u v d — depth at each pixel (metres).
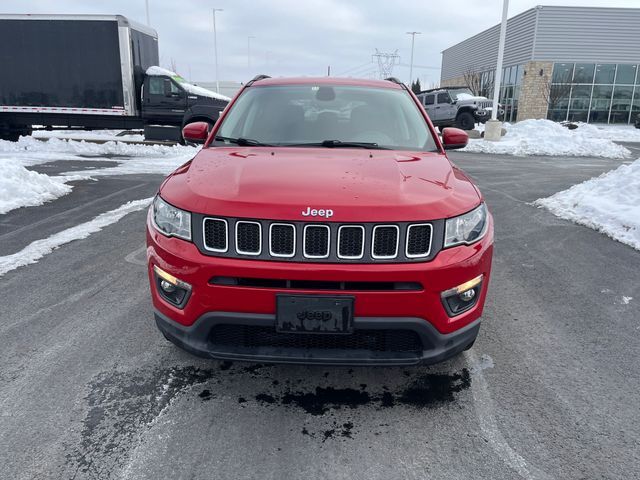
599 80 30.36
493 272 4.51
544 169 12.52
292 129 3.36
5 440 2.17
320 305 2.18
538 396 2.60
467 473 2.05
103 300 3.70
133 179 9.40
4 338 3.09
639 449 2.21
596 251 5.16
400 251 2.21
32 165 11.30
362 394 2.60
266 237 2.20
